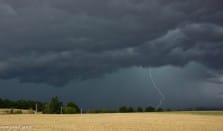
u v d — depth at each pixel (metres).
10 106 174.62
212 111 155.38
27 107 170.88
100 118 80.94
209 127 52.50
